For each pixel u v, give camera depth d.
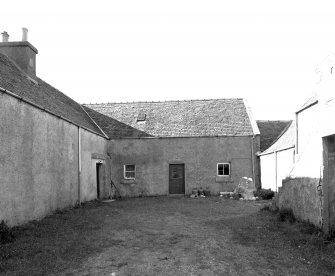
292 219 11.03
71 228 10.56
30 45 15.22
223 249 8.14
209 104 26.00
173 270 6.70
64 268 6.79
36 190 12.18
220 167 22.86
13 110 10.64
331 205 9.04
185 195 22.41
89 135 19.25
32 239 8.95
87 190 18.61
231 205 16.72
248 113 24.52
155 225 11.28
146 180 22.98
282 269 6.70
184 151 22.94
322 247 7.99
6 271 6.54
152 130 23.62
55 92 19.48
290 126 21.23
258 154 22.47
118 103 26.88
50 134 13.64
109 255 7.69
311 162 9.92
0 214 9.66
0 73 11.80
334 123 8.41
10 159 10.35
